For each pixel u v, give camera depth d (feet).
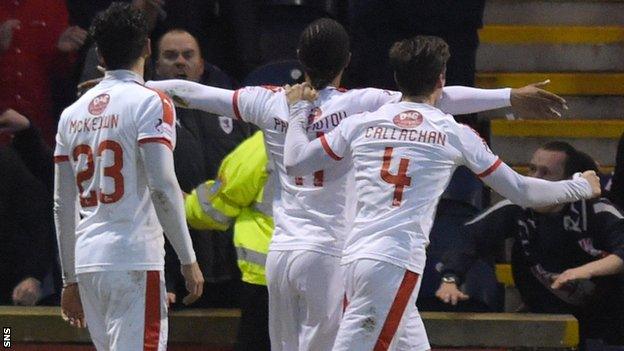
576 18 102.53
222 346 74.90
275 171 67.21
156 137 60.18
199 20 91.71
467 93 67.56
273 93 66.80
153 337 60.75
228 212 71.05
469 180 80.59
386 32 90.07
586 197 64.39
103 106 61.26
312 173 64.75
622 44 101.50
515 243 77.41
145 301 60.75
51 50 89.92
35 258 78.33
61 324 74.74
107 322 61.41
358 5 90.33
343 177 65.41
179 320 74.54
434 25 89.25
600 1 102.99
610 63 101.55
